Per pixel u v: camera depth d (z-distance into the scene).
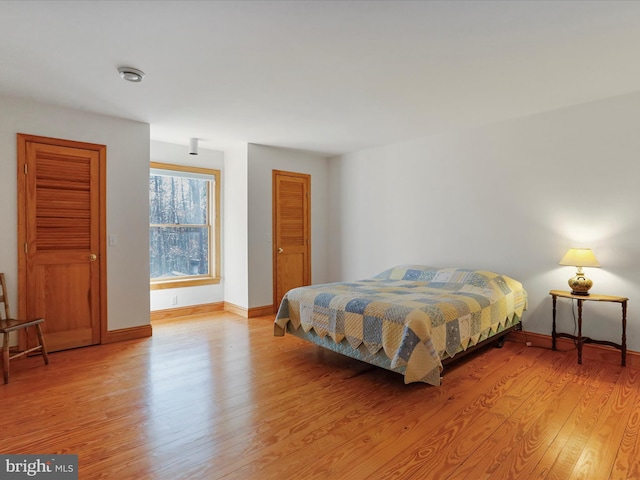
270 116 3.66
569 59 2.44
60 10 1.87
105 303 3.65
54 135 3.34
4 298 3.02
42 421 2.16
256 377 2.84
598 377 2.81
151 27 2.04
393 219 4.84
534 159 3.61
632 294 3.09
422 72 2.64
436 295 3.15
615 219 3.16
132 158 3.79
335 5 1.83
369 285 3.74
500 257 3.86
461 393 2.54
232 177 5.06
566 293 3.29
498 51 2.33
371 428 2.08
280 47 2.27
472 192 4.07
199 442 1.94
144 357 3.29
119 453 1.84
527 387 2.64
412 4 1.83
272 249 5.04
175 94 3.06
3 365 2.75
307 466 1.74
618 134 3.13
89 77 2.71
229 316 4.90
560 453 1.84
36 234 3.27
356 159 5.28
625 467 1.73
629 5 1.84
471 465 1.75
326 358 3.29
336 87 2.91
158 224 4.75
